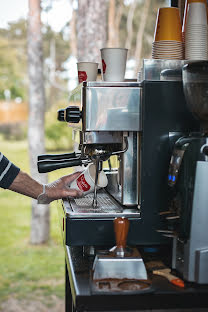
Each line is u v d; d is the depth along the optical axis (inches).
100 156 59.0
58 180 64.6
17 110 442.3
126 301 43.9
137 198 58.6
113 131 59.0
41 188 62.4
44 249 270.7
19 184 62.2
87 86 55.9
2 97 438.0
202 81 48.9
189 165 47.7
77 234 54.7
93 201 60.2
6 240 293.1
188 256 47.1
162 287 46.1
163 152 55.9
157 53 59.4
